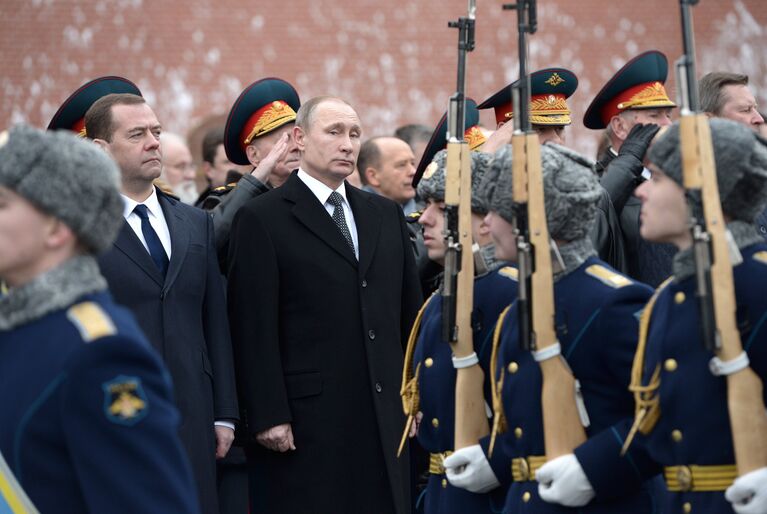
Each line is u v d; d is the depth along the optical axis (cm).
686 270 1145
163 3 5406
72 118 2039
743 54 5484
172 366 1706
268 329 1834
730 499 1085
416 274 1984
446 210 1427
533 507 1270
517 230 1262
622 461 1215
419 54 5528
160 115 5394
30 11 5319
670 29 5541
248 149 2191
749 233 1143
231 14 5447
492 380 1343
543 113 2048
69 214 982
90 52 5356
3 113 5309
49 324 971
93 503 952
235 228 1888
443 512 1479
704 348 1125
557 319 1267
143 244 1747
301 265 1859
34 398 956
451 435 1477
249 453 1884
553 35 5534
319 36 5497
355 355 1864
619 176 1880
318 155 1906
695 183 1105
